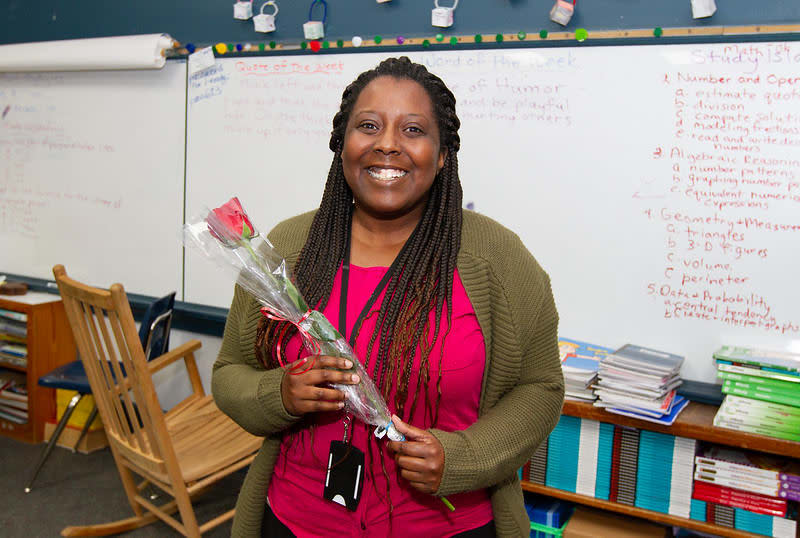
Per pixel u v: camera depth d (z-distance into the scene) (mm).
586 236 2357
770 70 2057
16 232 3621
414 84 1107
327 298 1136
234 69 2918
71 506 2701
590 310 2379
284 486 1163
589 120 2311
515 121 2420
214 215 1066
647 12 2203
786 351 2088
